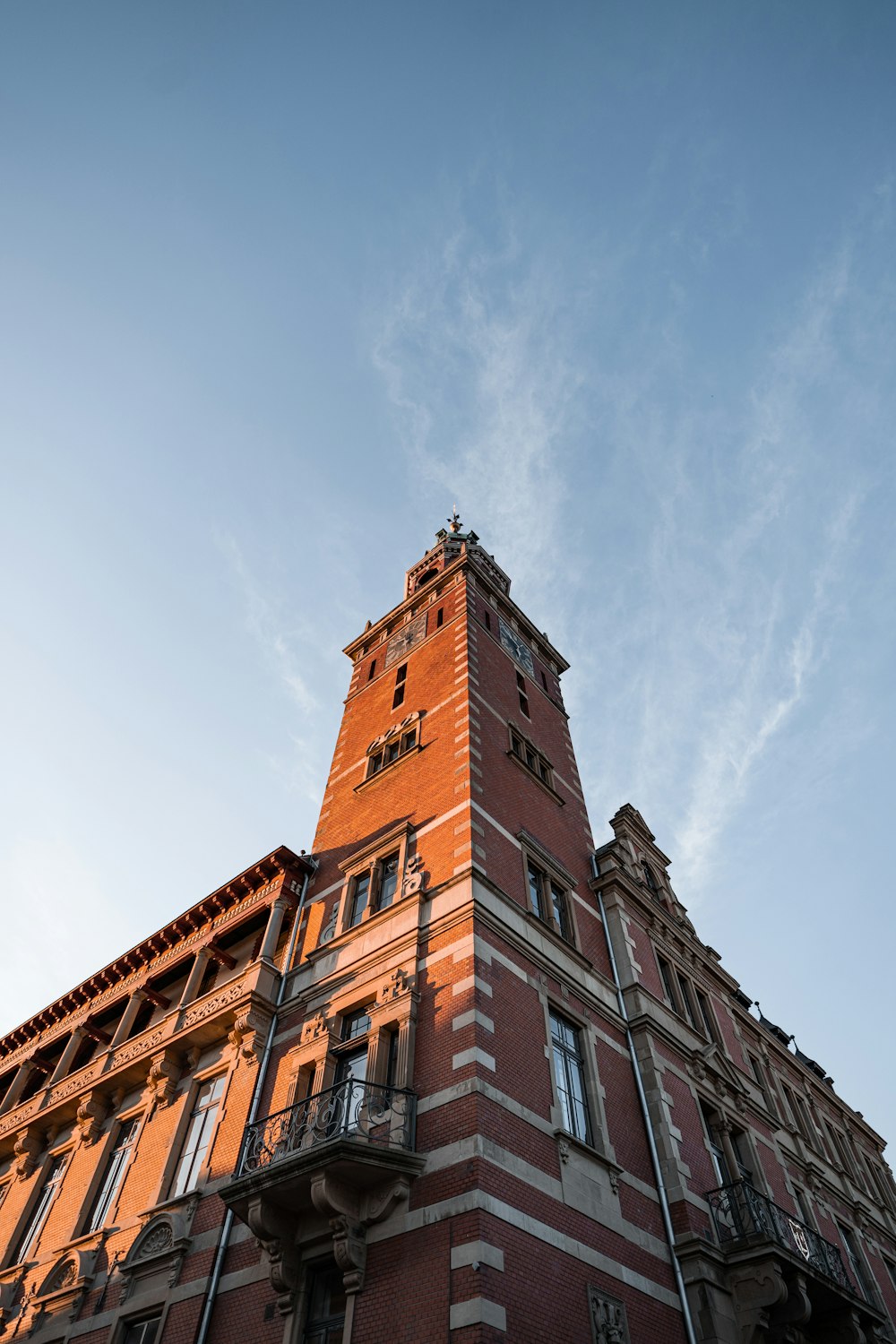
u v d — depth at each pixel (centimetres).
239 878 2248
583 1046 1670
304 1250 1275
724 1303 1453
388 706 2638
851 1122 3188
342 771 2502
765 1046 2672
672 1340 1336
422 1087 1368
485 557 3644
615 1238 1374
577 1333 1165
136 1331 1476
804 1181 2277
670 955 2253
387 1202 1220
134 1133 1923
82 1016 2525
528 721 2570
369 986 1634
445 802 1947
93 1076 2131
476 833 1802
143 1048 2008
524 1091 1396
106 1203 1814
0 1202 2147
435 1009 1480
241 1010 1812
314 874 2167
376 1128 1329
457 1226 1148
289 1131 1348
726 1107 2005
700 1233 1511
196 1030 1903
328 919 1952
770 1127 2230
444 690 2416
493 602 3028
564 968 1767
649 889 2481
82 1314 1592
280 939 2041
